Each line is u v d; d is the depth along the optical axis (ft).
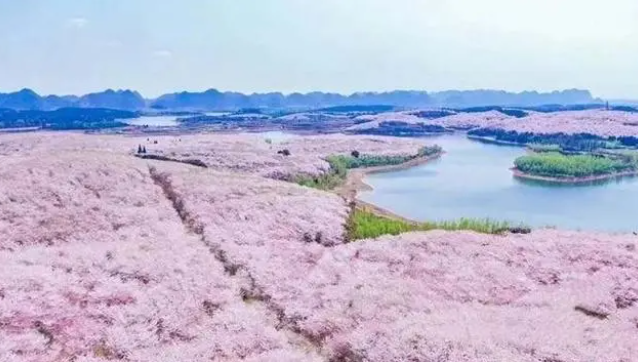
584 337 56.59
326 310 69.31
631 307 71.10
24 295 64.69
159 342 58.59
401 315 65.21
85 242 99.19
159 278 76.38
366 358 54.85
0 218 107.14
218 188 148.36
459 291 75.56
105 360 53.01
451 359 50.31
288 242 104.83
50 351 53.98
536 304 70.54
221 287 76.64
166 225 114.52
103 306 64.59
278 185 164.66
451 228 132.46
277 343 60.59
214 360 54.90
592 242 102.42
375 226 126.62
